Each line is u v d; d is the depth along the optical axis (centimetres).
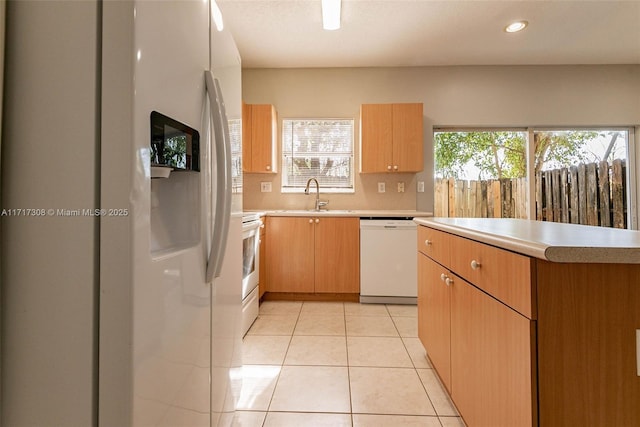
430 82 347
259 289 286
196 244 88
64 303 60
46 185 60
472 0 237
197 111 88
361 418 139
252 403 149
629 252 72
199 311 91
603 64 341
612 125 343
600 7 244
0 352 61
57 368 60
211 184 98
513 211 355
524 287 82
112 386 60
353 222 301
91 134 59
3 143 60
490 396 103
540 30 276
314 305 297
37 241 60
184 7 80
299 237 305
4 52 60
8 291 61
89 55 59
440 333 156
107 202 59
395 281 297
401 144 320
